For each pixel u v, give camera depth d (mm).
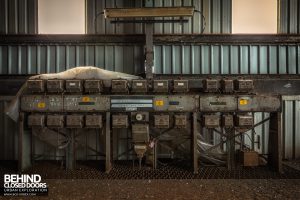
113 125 5621
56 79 5719
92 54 7035
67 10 7070
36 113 5805
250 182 5125
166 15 6301
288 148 7012
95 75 6117
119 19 7000
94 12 7016
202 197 4418
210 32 7055
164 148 6852
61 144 6023
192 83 6781
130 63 7055
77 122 5652
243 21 7168
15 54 6980
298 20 7109
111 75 6184
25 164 5973
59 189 4801
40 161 6656
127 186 4938
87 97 5648
